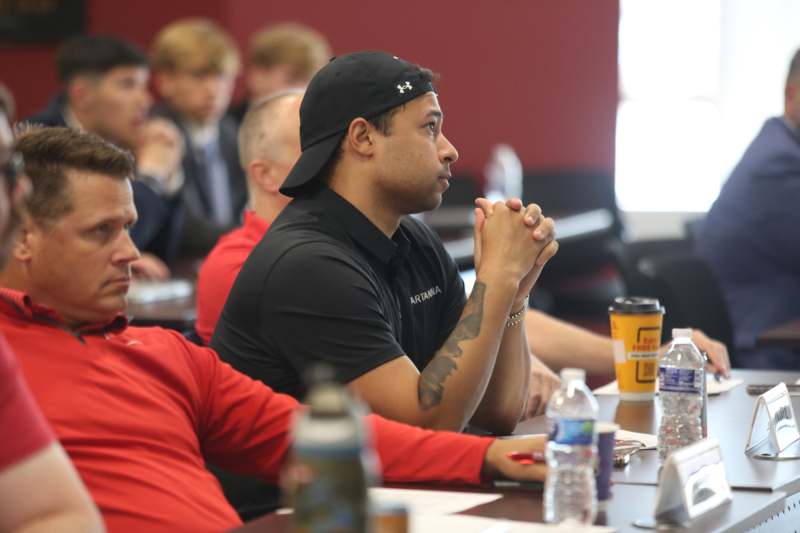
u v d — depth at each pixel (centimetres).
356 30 2041
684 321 1041
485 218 619
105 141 542
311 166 626
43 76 1952
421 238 684
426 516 452
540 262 637
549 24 2128
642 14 2175
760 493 502
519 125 2142
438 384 582
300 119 644
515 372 656
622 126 2200
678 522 453
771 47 2105
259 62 1627
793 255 1179
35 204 520
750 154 1212
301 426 313
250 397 566
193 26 1559
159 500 516
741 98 2131
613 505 477
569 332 824
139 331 563
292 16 1988
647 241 1268
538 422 695
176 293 1112
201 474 543
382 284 629
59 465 400
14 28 1939
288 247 606
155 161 1359
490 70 2134
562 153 2142
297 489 311
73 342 528
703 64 2161
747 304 1196
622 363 707
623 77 2192
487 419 659
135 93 1365
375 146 621
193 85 1554
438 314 687
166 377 550
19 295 521
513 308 652
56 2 1933
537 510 475
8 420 390
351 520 306
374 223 632
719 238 1212
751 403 693
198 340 770
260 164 784
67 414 512
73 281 529
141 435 527
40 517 391
